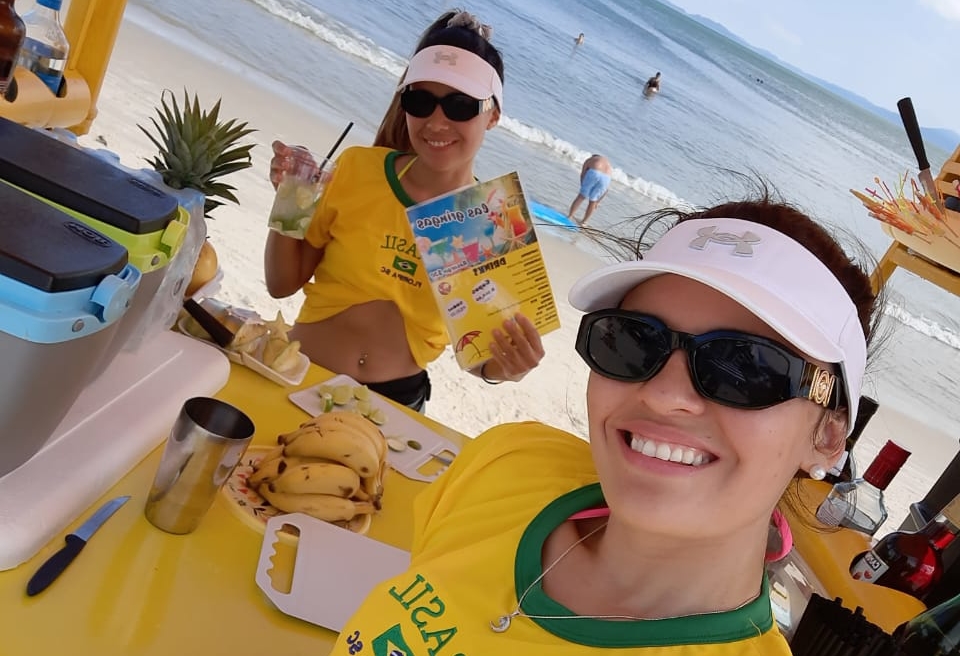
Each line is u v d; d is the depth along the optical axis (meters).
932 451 8.02
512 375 2.24
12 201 1.20
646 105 21.39
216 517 1.49
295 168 2.06
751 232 0.98
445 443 2.09
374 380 2.81
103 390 1.57
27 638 1.12
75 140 1.73
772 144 25.22
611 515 1.08
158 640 1.20
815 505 2.21
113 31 2.39
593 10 35.00
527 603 1.02
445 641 1.01
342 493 1.61
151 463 1.57
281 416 1.90
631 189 14.84
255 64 10.25
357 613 1.10
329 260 2.80
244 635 1.27
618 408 0.98
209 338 1.99
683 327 0.96
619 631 0.96
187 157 1.79
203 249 1.98
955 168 2.36
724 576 0.98
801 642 1.38
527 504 1.17
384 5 17.38
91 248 1.20
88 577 1.25
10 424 1.18
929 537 2.00
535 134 14.51
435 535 1.22
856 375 0.94
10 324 1.08
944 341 14.17
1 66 1.73
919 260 2.45
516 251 2.11
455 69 2.56
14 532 1.21
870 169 28.78
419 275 2.71
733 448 0.91
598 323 1.00
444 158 2.64
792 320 0.89
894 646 1.28
